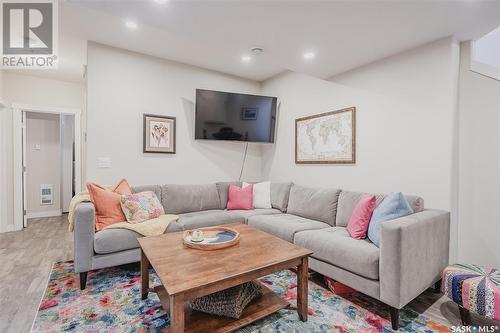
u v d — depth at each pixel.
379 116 2.87
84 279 2.22
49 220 4.80
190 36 2.44
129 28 2.78
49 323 1.74
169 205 3.26
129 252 2.41
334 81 3.36
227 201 3.78
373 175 2.93
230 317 1.68
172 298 1.30
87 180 3.10
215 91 3.74
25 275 2.48
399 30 2.27
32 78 4.19
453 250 2.38
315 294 2.17
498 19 2.08
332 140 3.36
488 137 2.44
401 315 1.87
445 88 2.37
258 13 2.04
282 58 2.87
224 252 1.78
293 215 3.28
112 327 1.70
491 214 2.40
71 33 2.88
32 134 5.04
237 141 3.95
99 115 3.16
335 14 2.04
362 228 2.24
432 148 2.46
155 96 3.54
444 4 1.90
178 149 3.74
